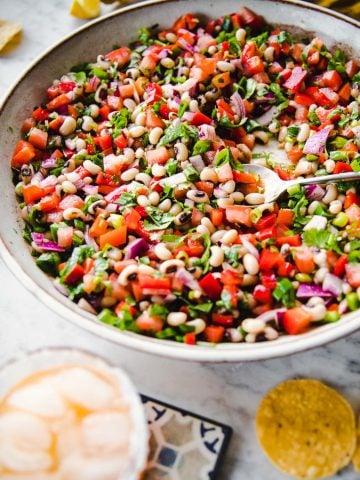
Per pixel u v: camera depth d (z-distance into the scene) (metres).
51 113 0.62
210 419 0.49
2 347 0.53
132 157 0.60
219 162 0.58
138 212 0.56
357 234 0.53
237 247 0.53
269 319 0.50
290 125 0.62
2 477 0.41
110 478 0.41
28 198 0.56
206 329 0.50
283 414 0.48
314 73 0.65
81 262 0.53
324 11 0.63
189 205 0.56
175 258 0.53
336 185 0.57
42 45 0.72
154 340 0.47
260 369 0.52
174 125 0.60
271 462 0.47
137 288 0.50
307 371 0.52
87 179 0.58
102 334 0.46
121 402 0.43
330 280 0.51
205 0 0.66
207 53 0.65
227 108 0.62
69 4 0.76
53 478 0.41
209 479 0.47
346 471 0.47
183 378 0.51
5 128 0.59
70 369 0.43
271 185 0.58
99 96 0.63
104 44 0.66
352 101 0.64
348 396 0.50
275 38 0.65
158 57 0.65
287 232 0.55
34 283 0.49
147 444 0.46
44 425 0.41
